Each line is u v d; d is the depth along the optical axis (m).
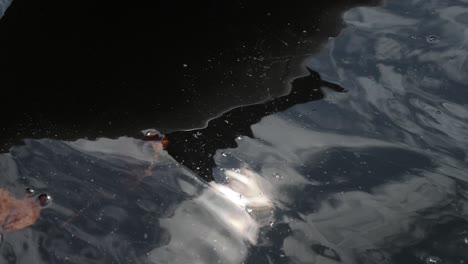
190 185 2.31
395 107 2.75
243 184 2.33
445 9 3.48
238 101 2.78
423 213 2.21
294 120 2.68
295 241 2.09
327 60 3.04
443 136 2.59
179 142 2.54
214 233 2.10
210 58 3.01
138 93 2.80
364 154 2.50
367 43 3.16
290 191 2.31
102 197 2.24
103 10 3.24
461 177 2.38
